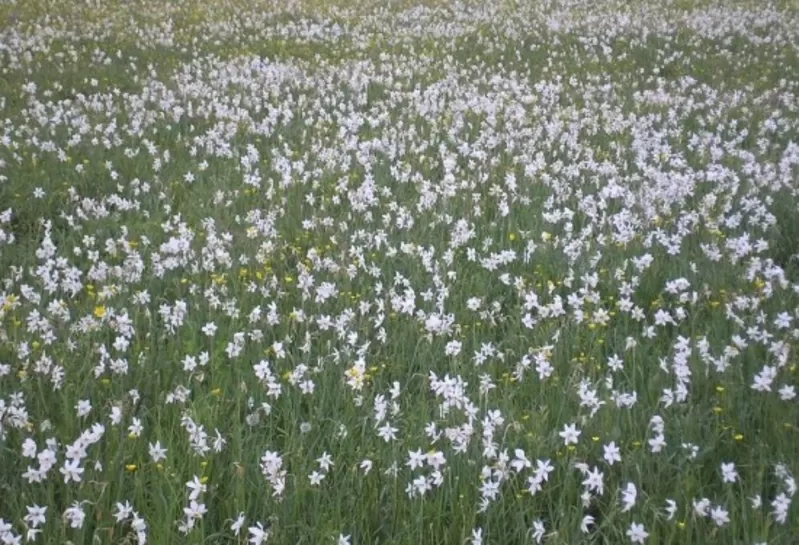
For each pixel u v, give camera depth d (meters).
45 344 5.99
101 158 10.59
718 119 12.72
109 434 5.05
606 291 7.30
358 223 8.80
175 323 6.33
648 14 21.86
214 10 22.31
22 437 5.02
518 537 4.46
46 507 4.19
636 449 4.95
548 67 16.55
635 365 5.81
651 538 4.23
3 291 7.01
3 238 8.02
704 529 4.33
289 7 22.83
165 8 22.38
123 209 9.10
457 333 6.41
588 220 9.00
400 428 5.23
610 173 10.23
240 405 5.49
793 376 5.73
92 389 5.54
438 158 11.09
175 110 12.20
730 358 5.88
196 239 8.20
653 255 7.82
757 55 17.73
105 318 6.37
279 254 7.91
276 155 10.85
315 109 13.16
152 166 10.40
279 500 4.56
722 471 4.71
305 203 9.45
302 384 5.38
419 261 7.70
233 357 5.96
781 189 9.65
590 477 4.41
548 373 5.50
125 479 4.77
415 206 9.18
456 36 19.55
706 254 7.64
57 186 9.73
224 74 14.98
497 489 4.55
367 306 6.54
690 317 6.77
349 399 5.50
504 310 7.11
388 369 6.00
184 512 4.33
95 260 7.56
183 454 4.95
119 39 18.44
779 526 4.34
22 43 17.25
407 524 4.43
